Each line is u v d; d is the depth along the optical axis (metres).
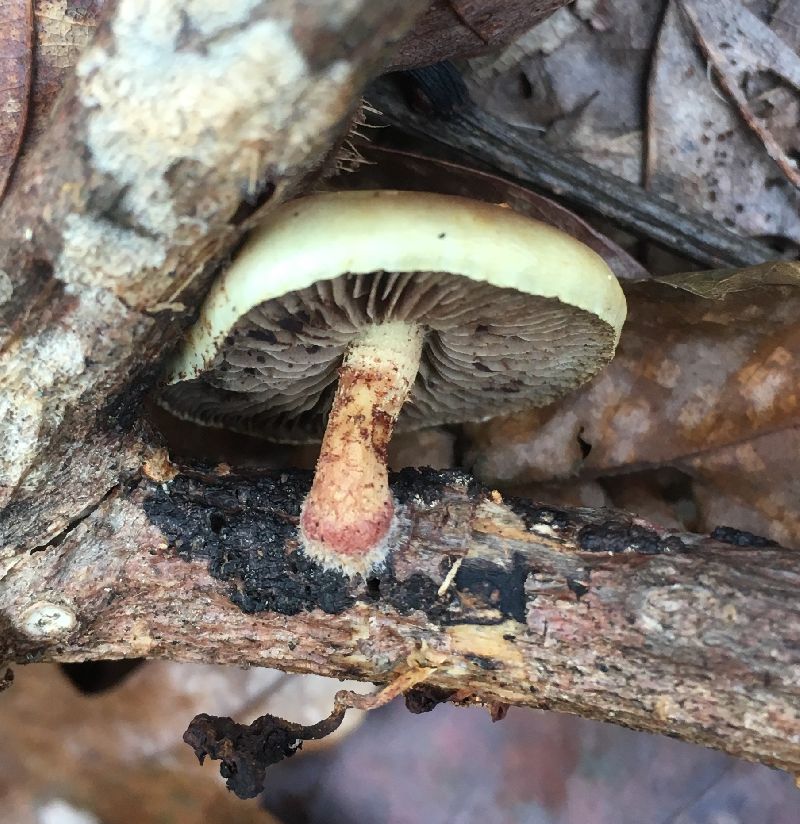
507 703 0.07
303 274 0.06
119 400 0.07
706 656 0.06
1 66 0.07
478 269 0.06
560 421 0.09
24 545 0.07
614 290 0.06
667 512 0.09
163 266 0.06
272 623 0.07
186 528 0.07
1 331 0.06
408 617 0.07
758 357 0.09
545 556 0.07
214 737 0.07
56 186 0.06
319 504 0.07
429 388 0.09
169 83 0.05
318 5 0.05
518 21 0.07
